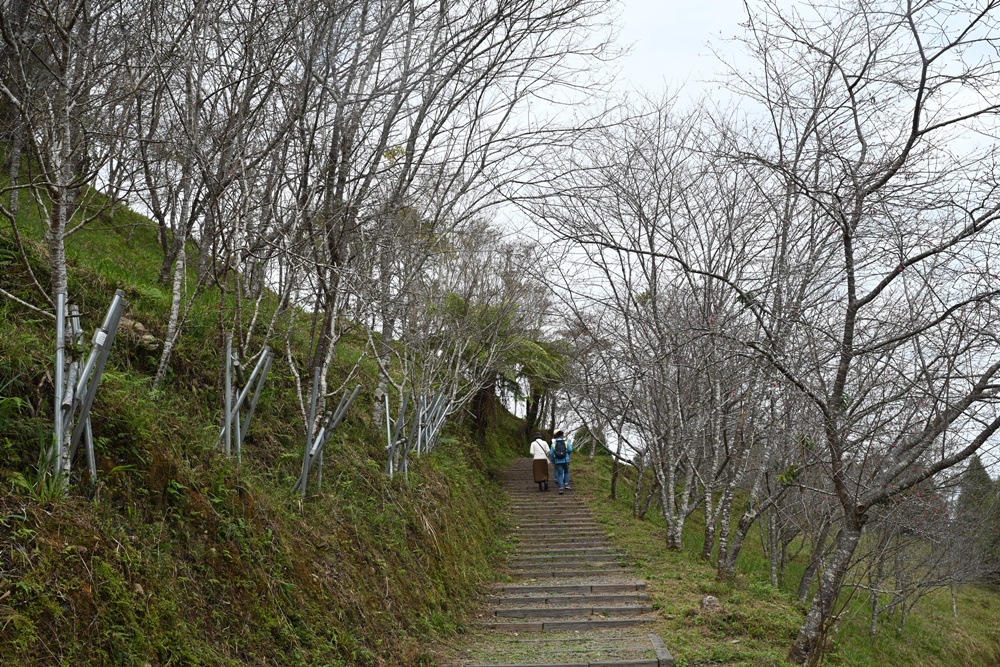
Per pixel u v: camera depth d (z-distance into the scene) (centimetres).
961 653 2067
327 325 755
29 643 317
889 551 1521
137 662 368
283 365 899
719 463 1467
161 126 770
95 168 523
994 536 1798
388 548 820
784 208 1123
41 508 376
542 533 1570
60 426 404
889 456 857
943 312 768
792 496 1600
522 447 2948
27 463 403
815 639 769
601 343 1511
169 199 916
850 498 757
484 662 753
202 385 689
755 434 1235
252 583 514
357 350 1420
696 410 1380
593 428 2106
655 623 937
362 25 740
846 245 780
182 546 470
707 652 799
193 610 439
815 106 988
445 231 909
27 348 478
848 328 777
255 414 760
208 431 613
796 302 951
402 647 688
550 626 938
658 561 1311
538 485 2114
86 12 572
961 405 670
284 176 746
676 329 1201
